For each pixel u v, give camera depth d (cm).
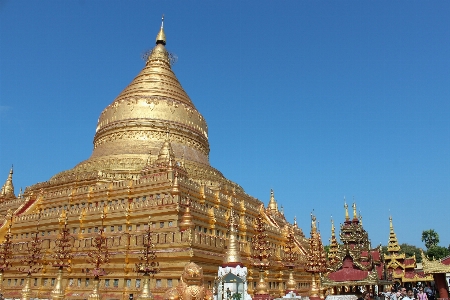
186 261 4250
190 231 4394
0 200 7912
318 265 5256
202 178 6469
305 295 6900
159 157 6006
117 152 6819
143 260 4194
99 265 4384
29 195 6769
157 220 4972
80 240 5131
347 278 5212
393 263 9600
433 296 5866
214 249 4734
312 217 5725
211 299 3281
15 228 6131
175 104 7638
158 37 8906
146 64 8619
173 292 3284
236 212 6425
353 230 6272
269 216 7694
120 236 4825
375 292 6222
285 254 6331
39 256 5284
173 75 8525
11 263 5497
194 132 7638
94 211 5472
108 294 4556
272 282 5953
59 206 6194
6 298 5269
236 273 3744
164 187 5356
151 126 7238
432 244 13512
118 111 7494
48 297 5006
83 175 6303
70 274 4959
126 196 5591
